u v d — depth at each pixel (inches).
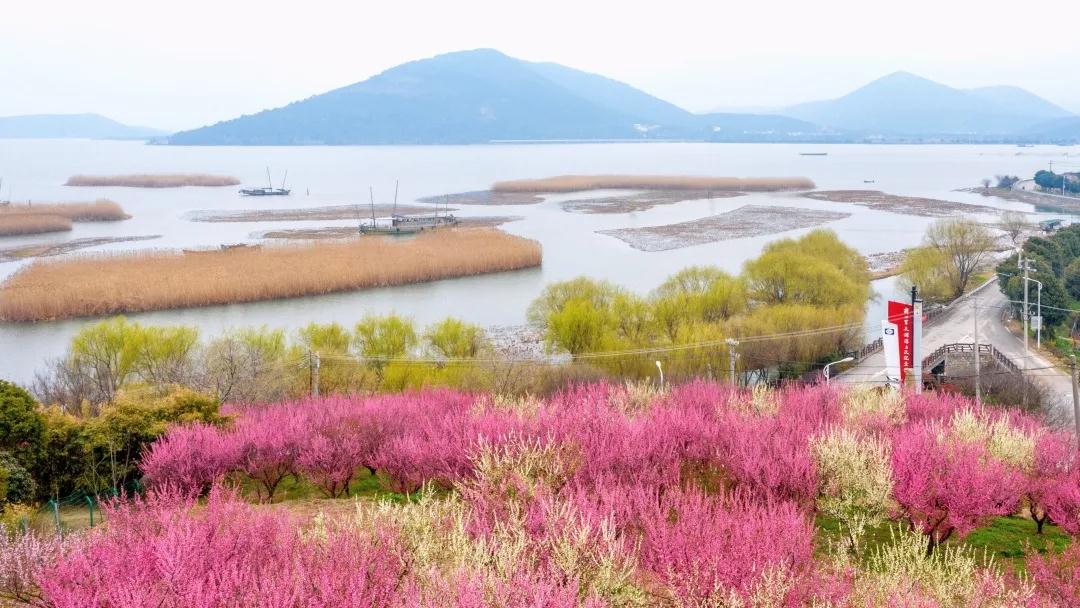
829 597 458.3
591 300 2367.1
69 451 994.1
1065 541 698.8
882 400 1129.4
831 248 2913.4
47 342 2571.4
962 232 3208.7
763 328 2123.5
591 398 1109.1
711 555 476.7
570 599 418.0
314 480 893.2
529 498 610.9
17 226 5497.1
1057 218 5654.5
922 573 510.0
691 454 780.0
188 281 3240.7
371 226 5634.8
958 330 2635.3
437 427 954.7
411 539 523.8
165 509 593.3
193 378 1742.1
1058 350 2386.8
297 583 436.1
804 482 684.1
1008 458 823.7
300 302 3206.2
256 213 7150.6
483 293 3363.7
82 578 478.3
